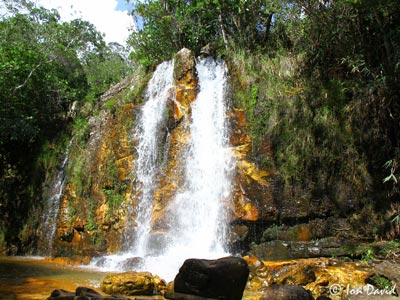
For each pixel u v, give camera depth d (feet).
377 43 40.63
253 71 48.01
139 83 56.08
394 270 24.99
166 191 43.68
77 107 60.44
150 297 23.73
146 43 61.52
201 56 54.60
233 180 41.22
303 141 40.40
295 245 34.78
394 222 35.37
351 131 39.60
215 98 48.60
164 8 61.52
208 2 58.65
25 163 57.62
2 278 29.86
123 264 35.22
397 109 38.47
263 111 43.62
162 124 47.09
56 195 51.42
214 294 20.04
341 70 42.86
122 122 48.80
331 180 38.91
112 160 47.32
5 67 53.57
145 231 42.11
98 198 46.34
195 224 41.50
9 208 54.29
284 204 38.83
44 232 49.47
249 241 38.27
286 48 52.70
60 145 55.83
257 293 25.22
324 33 43.88
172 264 33.71
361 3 37.52
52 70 64.95
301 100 42.09
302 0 44.11
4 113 53.26
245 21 57.21
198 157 45.50
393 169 35.14
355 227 36.63
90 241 44.80
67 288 26.08
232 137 44.39
